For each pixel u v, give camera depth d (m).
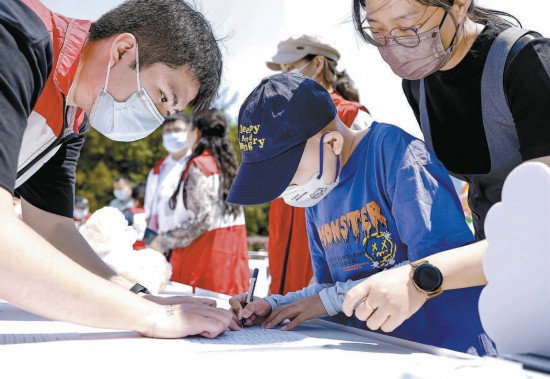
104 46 1.34
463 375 0.59
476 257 0.96
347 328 1.18
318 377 0.67
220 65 1.45
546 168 0.65
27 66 1.01
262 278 3.09
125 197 6.51
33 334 1.07
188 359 0.77
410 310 0.96
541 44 1.22
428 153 1.23
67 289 0.97
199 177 3.04
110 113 1.39
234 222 3.16
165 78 1.34
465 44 1.33
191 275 3.08
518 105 1.21
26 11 1.07
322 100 1.32
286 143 1.25
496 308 0.71
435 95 1.44
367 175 1.32
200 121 3.19
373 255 1.31
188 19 1.36
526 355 0.70
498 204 0.70
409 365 0.68
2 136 0.93
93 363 0.75
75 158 1.62
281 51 2.80
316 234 1.56
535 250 0.67
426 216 1.15
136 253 1.89
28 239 0.94
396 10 1.21
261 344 0.96
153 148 16.02
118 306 1.02
